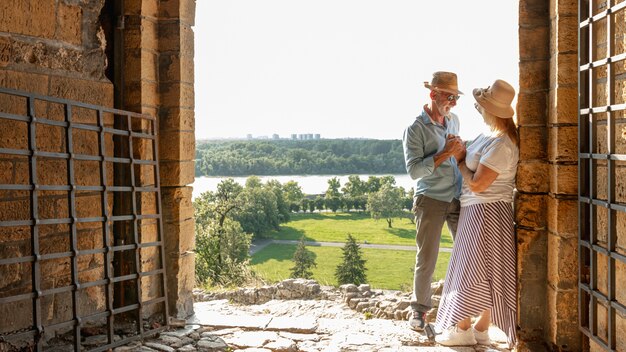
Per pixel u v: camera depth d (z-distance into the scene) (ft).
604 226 12.34
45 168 14.12
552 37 14.05
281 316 18.66
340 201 252.21
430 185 15.84
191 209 17.98
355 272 157.99
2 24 13.12
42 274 14.19
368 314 18.52
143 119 16.34
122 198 16.42
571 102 13.52
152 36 16.76
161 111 17.12
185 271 17.66
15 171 13.47
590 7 12.48
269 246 185.68
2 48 13.12
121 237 16.38
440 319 14.89
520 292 14.78
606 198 12.22
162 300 16.14
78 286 13.35
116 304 16.39
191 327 16.72
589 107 12.53
